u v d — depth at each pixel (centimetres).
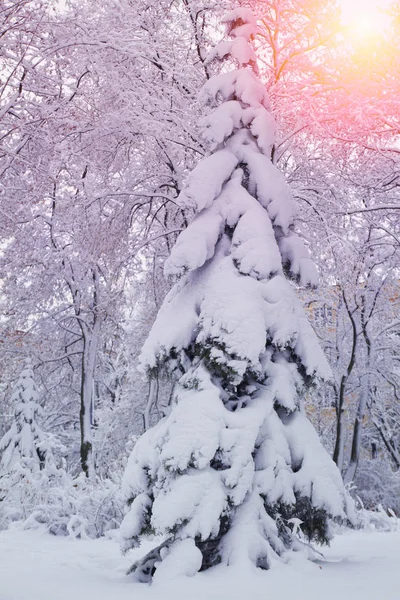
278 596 465
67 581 577
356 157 1352
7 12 1138
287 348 682
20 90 1212
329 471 623
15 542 983
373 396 2398
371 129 1071
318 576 543
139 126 1305
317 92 1066
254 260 676
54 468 1317
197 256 675
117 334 2102
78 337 2202
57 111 1273
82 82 1355
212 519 559
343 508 617
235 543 568
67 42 1215
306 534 637
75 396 2523
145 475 634
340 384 2242
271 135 773
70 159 1262
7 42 1183
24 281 1828
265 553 572
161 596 480
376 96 975
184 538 559
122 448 2238
